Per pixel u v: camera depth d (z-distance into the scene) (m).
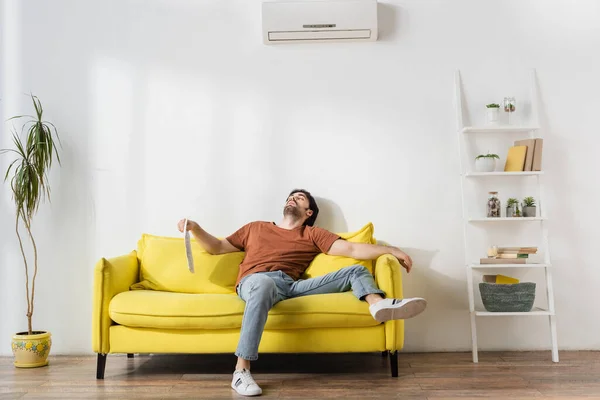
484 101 3.83
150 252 3.54
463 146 3.81
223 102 3.85
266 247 3.46
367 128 3.84
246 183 3.84
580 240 3.76
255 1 3.86
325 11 3.74
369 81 3.84
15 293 3.81
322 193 3.83
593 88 3.81
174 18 3.87
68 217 3.83
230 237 3.56
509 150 3.73
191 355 3.74
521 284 3.47
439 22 3.84
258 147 3.84
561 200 3.78
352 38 3.79
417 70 3.84
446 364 3.40
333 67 3.85
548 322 3.75
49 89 3.85
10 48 3.86
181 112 3.86
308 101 3.85
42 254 3.82
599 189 3.78
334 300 3.03
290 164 3.84
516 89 3.82
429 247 3.79
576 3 3.82
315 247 3.49
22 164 3.57
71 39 3.87
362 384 2.96
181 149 3.84
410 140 3.83
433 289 3.78
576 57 3.81
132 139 3.85
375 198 3.82
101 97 3.85
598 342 3.73
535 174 3.63
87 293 3.81
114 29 3.87
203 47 3.87
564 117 3.80
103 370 3.13
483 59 3.84
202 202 3.84
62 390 2.90
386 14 3.84
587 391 2.78
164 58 3.86
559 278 3.75
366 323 3.03
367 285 3.06
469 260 3.71
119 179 3.84
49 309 3.80
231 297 3.12
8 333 3.80
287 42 3.83
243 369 2.86
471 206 3.79
